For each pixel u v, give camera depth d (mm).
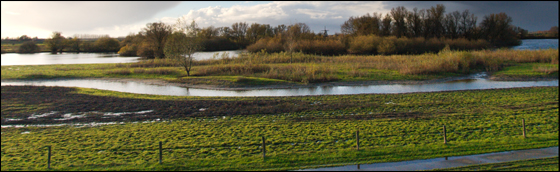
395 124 15773
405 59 43688
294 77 31156
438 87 27562
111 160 11477
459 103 20234
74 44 104000
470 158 11203
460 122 15938
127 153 12195
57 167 10844
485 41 73688
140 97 22969
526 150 11828
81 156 11891
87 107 19812
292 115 17797
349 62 43188
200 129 15273
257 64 37844
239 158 11555
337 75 33281
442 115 17359
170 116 17719
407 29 80500
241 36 107312
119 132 14852
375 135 14062
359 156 11508
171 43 34469
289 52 52062
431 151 11859
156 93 25859
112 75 35125
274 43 69750
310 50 65875
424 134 14125
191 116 17734
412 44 65375
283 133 14555
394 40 64062
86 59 66562
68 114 18234
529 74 32594
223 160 11367
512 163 10656
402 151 11906
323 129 15078
